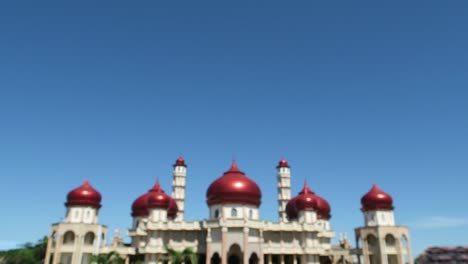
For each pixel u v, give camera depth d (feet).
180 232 276.41
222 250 249.34
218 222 257.34
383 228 297.74
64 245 279.90
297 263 293.43
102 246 293.43
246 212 267.18
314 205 305.73
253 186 275.59
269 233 287.89
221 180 277.03
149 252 264.72
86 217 293.84
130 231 313.73
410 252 295.89
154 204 282.97
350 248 323.98
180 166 383.04
